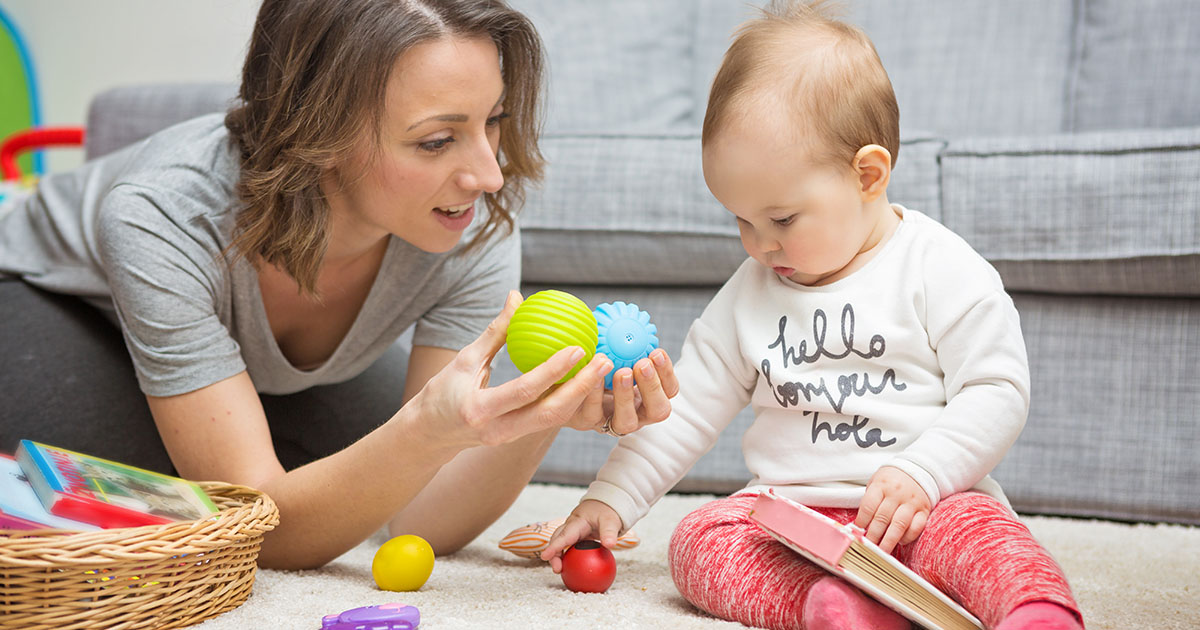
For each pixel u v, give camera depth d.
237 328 1.22
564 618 0.89
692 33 2.37
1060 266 1.54
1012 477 1.57
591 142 1.79
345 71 0.99
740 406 1.10
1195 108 1.97
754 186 0.99
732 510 0.97
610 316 0.94
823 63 1.00
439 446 0.92
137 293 1.08
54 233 1.46
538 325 0.86
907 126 2.15
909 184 1.62
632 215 1.73
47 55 3.40
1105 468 1.53
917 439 0.94
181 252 1.10
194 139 1.19
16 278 1.46
